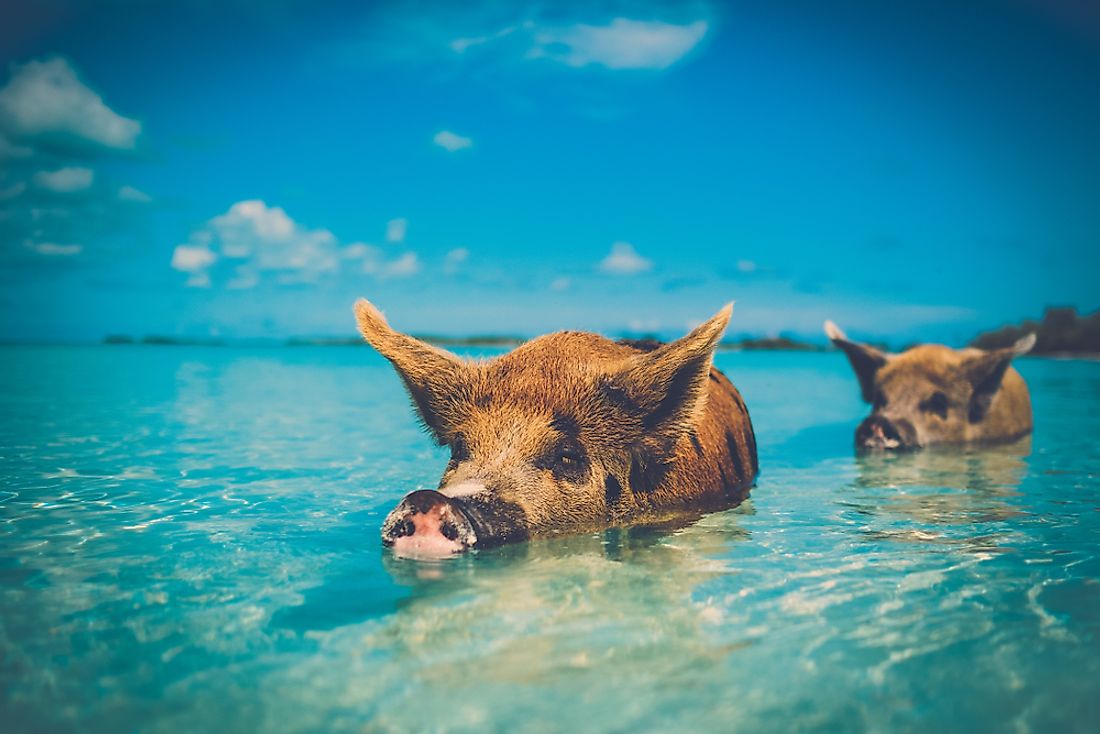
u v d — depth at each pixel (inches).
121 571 27.0
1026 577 26.7
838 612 23.1
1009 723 16.8
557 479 32.0
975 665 19.5
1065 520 35.9
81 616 22.6
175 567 27.5
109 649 20.3
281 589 25.1
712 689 18.1
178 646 20.5
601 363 34.5
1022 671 19.2
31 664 19.4
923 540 31.9
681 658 19.8
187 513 36.6
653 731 16.3
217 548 30.1
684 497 37.1
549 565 27.8
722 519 35.7
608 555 29.1
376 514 36.6
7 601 23.9
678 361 33.2
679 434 34.2
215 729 16.3
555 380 33.6
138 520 35.0
